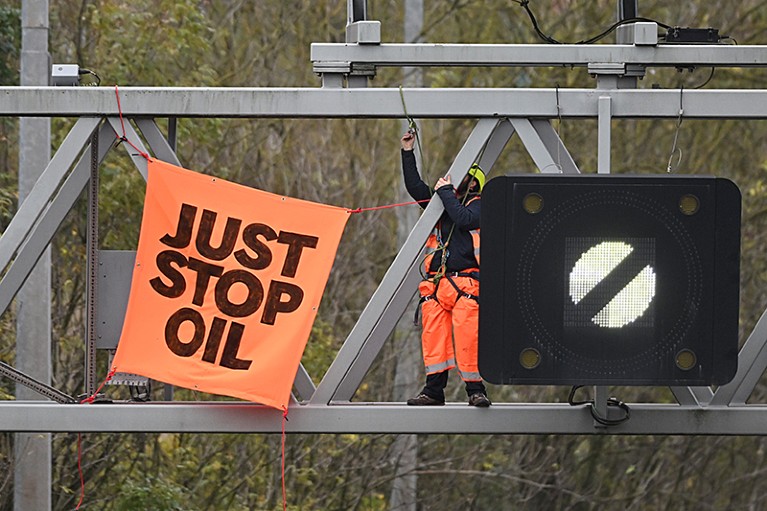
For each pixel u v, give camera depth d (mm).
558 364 25984
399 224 74188
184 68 65625
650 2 85062
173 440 65062
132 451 63125
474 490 79438
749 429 29828
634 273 25938
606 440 81500
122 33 62938
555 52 29625
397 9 84812
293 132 74750
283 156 74000
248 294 29484
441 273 30375
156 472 64062
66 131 61250
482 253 25984
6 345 58312
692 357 26000
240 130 71750
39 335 48125
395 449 70375
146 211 29547
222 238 29547
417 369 75000
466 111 29391
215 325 29453
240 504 67250
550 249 25938
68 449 61688
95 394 30094
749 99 29359
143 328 29484
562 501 82125
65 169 29469
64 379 61969
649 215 25906
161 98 29359
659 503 88188
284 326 29438
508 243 25922
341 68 29578
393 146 77562
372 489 69312
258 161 73438
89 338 30438
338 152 75875
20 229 29438
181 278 29516
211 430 29656
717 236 25938
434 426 29719
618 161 82188
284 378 29312
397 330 73125
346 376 30469
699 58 29594
